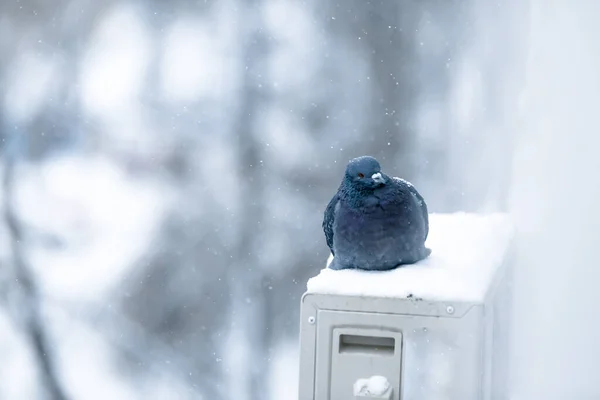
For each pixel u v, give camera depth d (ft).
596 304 17.26
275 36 57.98
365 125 54.60
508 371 17.56
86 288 52.47
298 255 52.95
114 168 57.21
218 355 51.57
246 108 56.75
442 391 14.30
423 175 51.88
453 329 13.32
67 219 54.95
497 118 26.50
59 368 50.31
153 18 60.49
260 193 54.44
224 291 52.90
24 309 51.98
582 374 17.28
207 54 58.85
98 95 58.90
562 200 17.67
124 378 50.80
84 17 60.70
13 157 57.67
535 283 17.84
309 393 13.69
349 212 15.47
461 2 52.29
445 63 53.42
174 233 54.08
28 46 60.29
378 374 13.51
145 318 52.37
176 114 57.52
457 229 19.31
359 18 56.24
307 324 13.65
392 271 14.94
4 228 55.01
